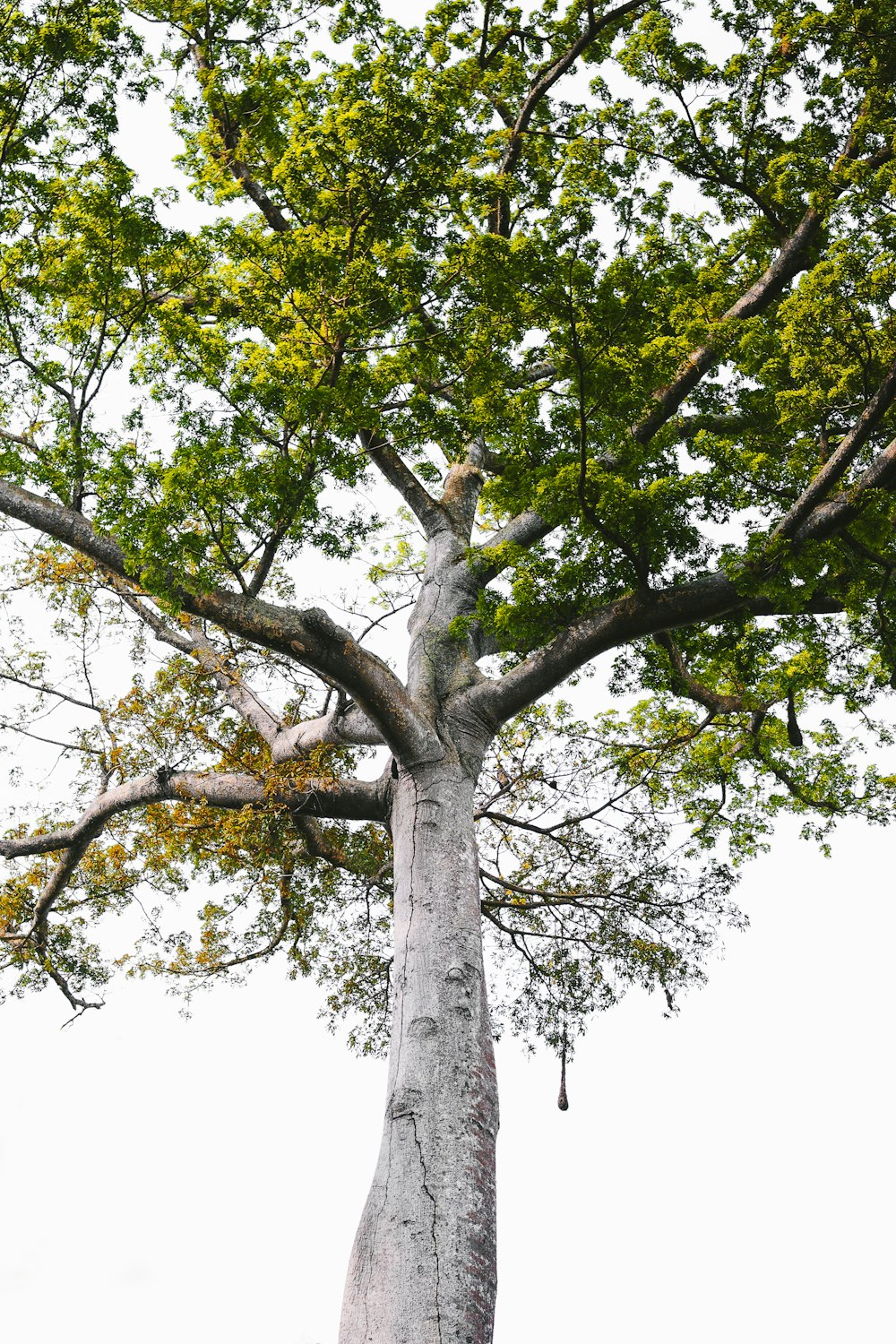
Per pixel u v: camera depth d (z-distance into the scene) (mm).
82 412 10758
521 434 10656
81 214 10531
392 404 11484
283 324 11383
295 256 10422
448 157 10266
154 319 11445
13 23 10570
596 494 10047
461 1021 8977
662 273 10641
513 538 13164
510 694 11180
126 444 10383
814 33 11164
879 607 10711
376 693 10289
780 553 9828
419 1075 8617
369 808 12320
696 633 11719
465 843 10227
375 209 10242
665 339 10086
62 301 11453
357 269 10305
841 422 10352
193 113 14055
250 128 13008
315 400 10234
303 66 13508
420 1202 7887
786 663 12242
